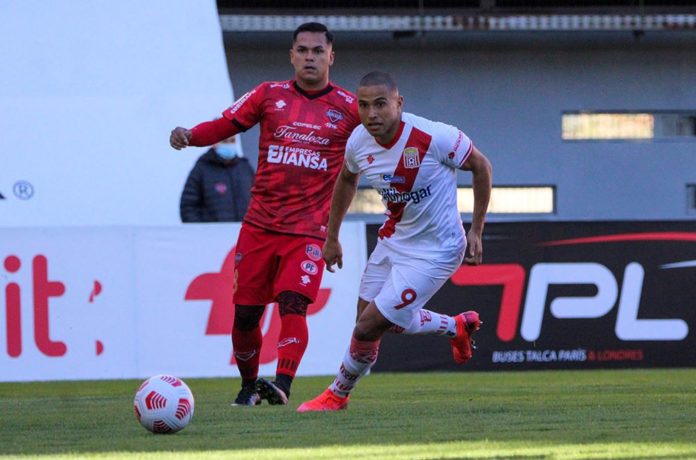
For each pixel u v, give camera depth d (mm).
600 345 39625
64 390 33594
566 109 62344
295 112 23328
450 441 15852
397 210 20703
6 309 35656
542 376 37344
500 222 39219
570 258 39500
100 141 49375
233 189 42531
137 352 36375
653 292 39812
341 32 60625
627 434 16750
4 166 48188
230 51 60562
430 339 39312
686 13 60281
